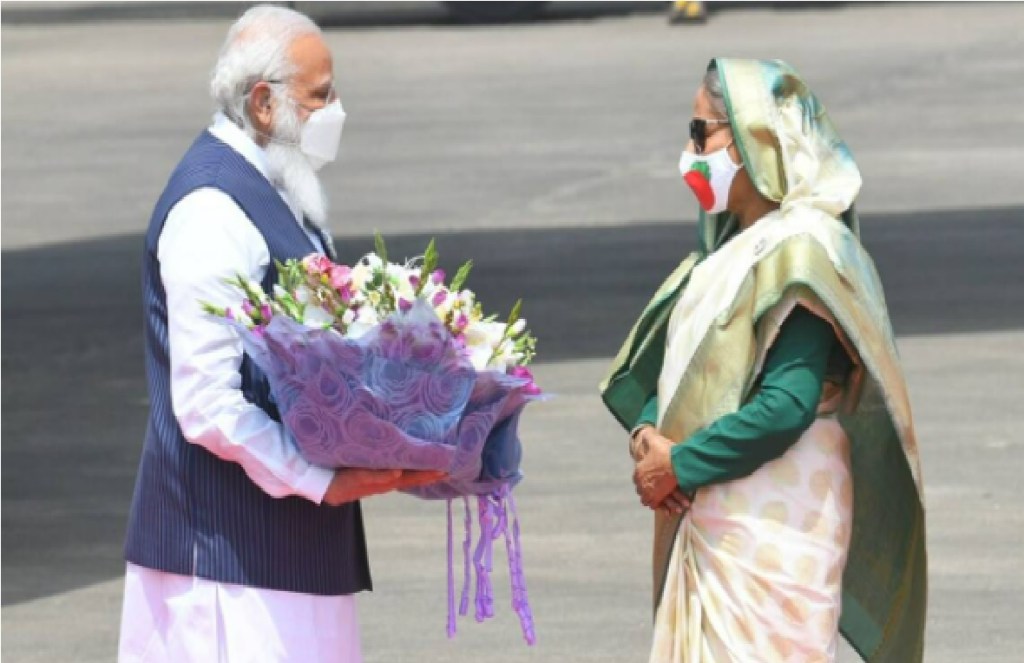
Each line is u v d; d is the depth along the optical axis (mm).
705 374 10797
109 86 77062
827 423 10969
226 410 9852
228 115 10391
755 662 10789
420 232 42219
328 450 9820
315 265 9812
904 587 11461
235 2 114062
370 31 93562
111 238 44656
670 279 11641
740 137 10805
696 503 10977
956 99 62281
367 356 9625
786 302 10531
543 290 35000
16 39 99125
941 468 22016
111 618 18000
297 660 10250
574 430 24656
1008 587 17656
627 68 73938
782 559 10766
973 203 44219
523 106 64312
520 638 16766
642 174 49750
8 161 58031
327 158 10500
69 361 31422
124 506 22266
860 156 51875
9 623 17828
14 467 24203
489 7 96000
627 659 16172
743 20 92375
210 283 9906
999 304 32531
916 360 28094
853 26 87688
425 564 19234
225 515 10188
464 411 9953
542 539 19750
